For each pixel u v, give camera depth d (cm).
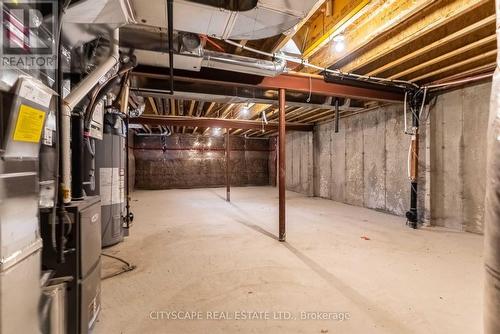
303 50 286
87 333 129
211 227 385
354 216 462
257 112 561
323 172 706
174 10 150
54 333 107
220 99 363
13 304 82
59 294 110
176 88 331
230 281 208
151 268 235
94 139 254
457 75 338
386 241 312
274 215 476
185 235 342
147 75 264
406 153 458
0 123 77
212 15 156
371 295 186
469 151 354
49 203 122
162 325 153
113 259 258
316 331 147
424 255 265
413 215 377
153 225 398
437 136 388
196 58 216
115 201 303
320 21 252
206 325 153
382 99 370
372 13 220
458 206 367
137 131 968
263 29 174
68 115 122
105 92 179
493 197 84
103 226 291
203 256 265
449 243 304
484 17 204
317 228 376
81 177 137
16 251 83
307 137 768
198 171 1044
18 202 85
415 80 349
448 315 162
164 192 878
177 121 618
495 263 83
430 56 282
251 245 299
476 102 345
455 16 196
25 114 86
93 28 145
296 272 224
